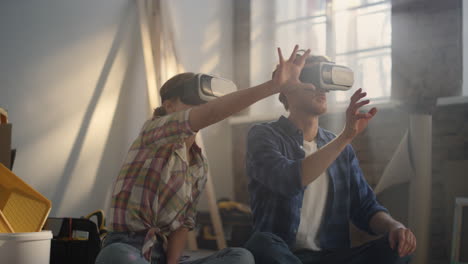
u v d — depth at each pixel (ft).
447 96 9.70
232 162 13.85
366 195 6.22
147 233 4.39
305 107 6.05
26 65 9.88
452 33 9.76
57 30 10.44
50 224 7.00
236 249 4.69
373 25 10.78
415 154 8.66
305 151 6.14
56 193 10.25
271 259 5.11
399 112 9.89
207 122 4.03
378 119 10.07
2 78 9.49
